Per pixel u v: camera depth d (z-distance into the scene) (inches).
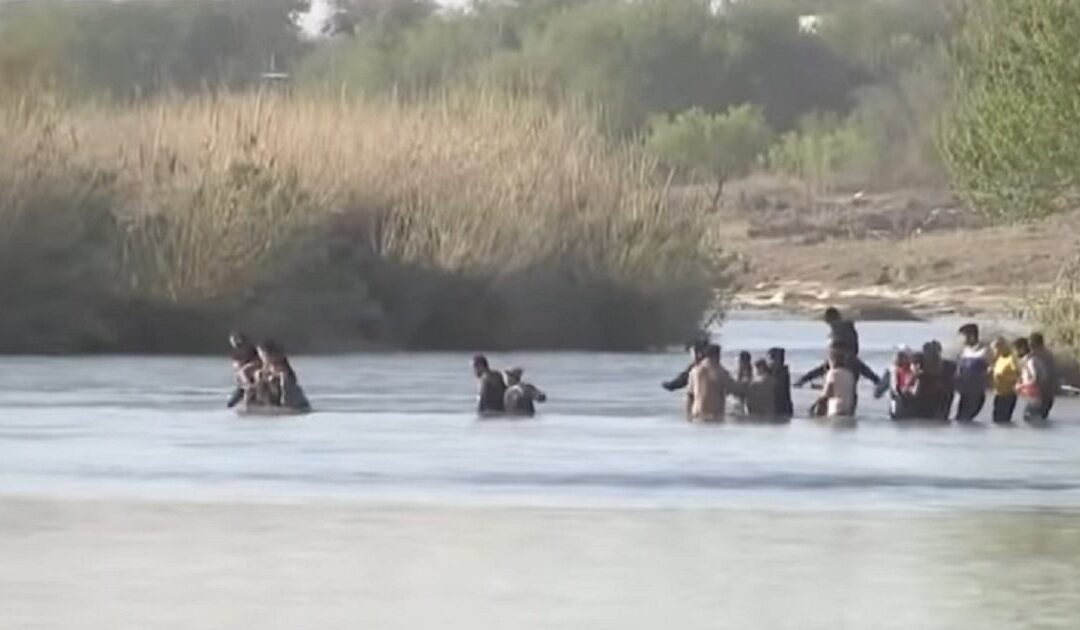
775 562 2655.0
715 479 3380.9
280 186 6220.5
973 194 5241.1
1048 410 4382.4
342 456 3651.6
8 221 5999.0
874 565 2628.0
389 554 2691.9
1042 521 2974.9
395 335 6358.3
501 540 2797.7
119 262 6117.1
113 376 5305.1
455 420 4323.3
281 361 4458.7
